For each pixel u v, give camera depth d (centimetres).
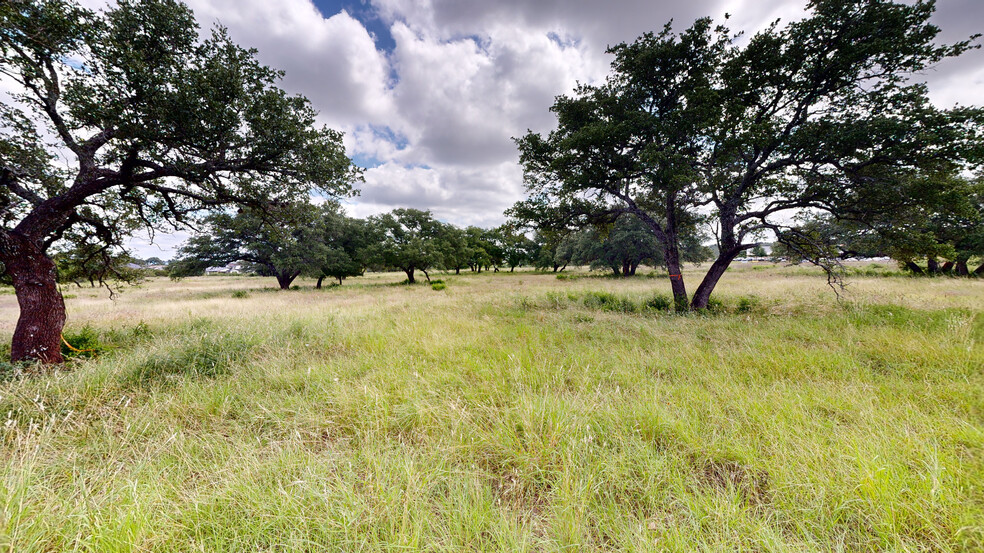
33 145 562
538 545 189
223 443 291
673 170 830
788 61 838
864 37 755
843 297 1082
